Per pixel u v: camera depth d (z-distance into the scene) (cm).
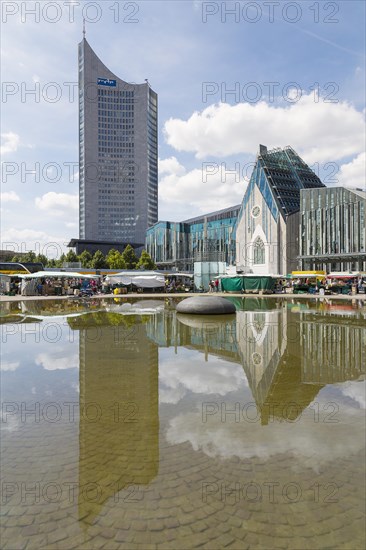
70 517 262
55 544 237
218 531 247
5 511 269
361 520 257
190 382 584
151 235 11344
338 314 1705
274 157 8244
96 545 236
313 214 6831
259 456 343
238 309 2005
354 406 475
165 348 868
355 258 5609
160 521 257
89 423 421
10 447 363
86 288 3766
